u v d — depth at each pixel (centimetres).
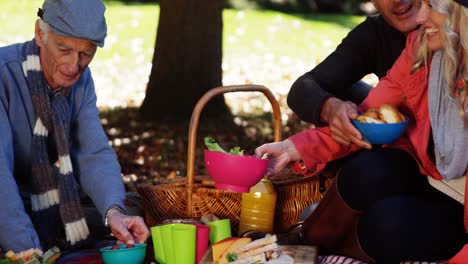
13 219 328
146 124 731
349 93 416
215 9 747
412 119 338
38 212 364
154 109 755
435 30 300
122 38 1203
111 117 761
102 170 365
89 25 330
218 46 755
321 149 349
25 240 327
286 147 350
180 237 327
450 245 312
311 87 371
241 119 763
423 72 321
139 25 1302
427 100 320
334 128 341
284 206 386
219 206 371
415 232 309
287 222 387
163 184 385
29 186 371
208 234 339
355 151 354
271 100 384
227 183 325
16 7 1398
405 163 330
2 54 351
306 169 353
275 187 382
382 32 389
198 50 748
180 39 746
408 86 326
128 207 404
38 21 344
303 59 1125
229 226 353
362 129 329
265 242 316
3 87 348
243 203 369
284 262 307
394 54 386
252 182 325
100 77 954
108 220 345
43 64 349
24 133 356
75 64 338
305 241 350
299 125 755
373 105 344
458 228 312
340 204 330
